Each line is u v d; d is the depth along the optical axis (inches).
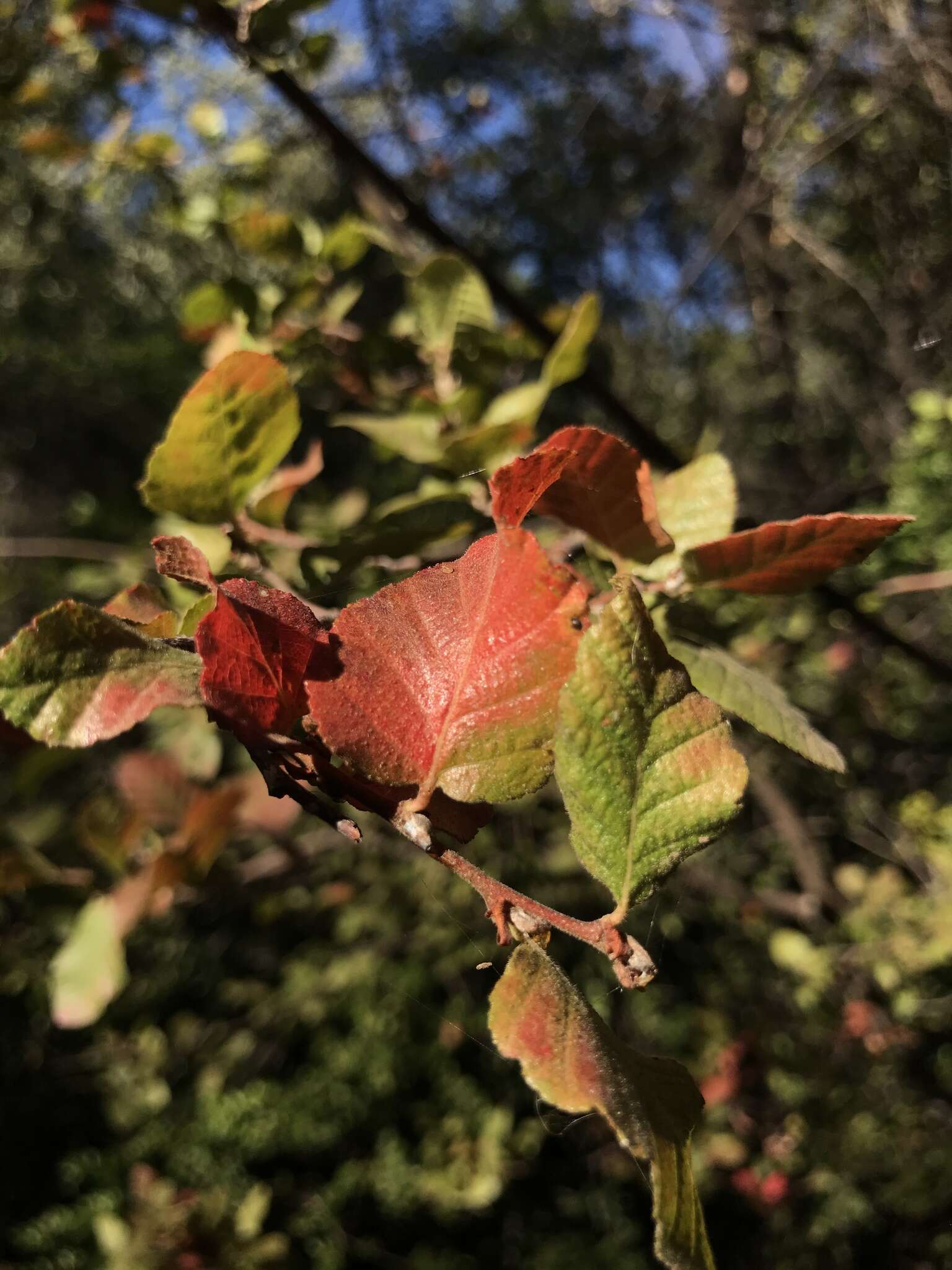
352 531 12.9
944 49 29.1
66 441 70.2
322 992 54.0
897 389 41.7
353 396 21.7
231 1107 55.2
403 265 21.8
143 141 26.7
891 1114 40.3
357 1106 55.9
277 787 5.6
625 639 5.5
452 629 5.9
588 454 8.1
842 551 8.2
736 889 45.7
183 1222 40.6
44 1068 56.1
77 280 58.5
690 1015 46.8
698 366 57.7
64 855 34.8
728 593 13.9
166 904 20.6
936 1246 39.4
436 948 47.0
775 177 34.3
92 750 50.8
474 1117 55.1
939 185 33.4
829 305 42.0
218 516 9.8
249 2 18.1
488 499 14.0
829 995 41.1
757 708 9.2
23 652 5.4
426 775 5.7
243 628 5.9
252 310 19.6
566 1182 58.4
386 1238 58.1
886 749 47.1
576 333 15.1
